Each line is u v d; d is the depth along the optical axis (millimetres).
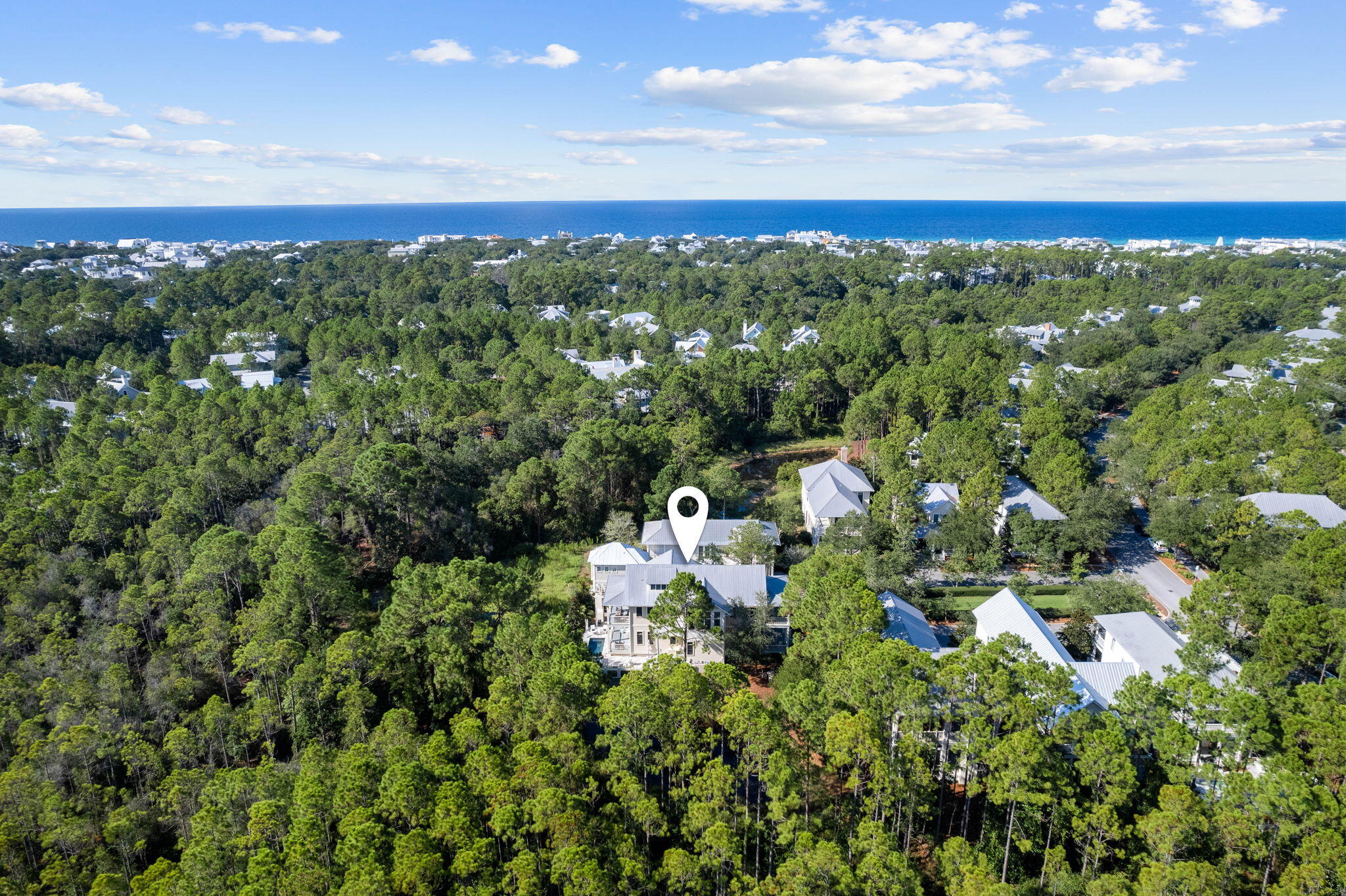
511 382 141125
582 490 109688
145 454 108562
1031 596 88500
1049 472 102812
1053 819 48531
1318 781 48469
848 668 56875
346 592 77750
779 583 83562
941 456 111250
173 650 71812
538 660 62281
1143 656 66125
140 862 54219
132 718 64562
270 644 66875
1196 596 73938
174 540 82688
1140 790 50031
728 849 44125
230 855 46781
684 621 74562
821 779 55531
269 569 80625
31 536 83750
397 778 47094
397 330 188375
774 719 53031
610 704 54125
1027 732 47406
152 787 59219
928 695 52469
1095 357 170125
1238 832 44188
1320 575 75625
